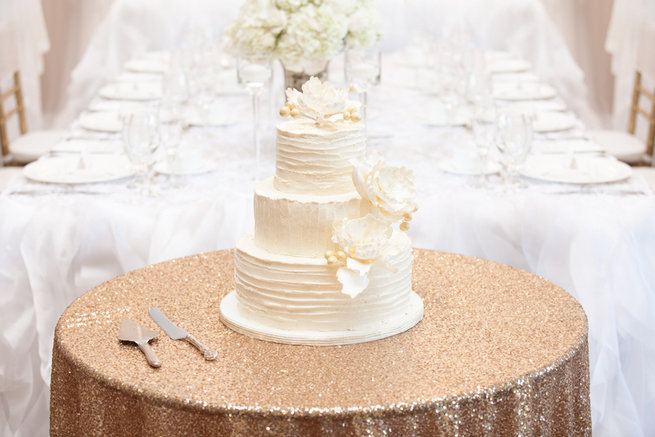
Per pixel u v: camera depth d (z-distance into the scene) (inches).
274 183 62.0
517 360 55.6
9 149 158.1
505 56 184.7
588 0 243.6
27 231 88.0
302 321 59.1
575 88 218.1
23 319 89.4
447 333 60.1
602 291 86.2
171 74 113.3
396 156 106.6
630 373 90.4
